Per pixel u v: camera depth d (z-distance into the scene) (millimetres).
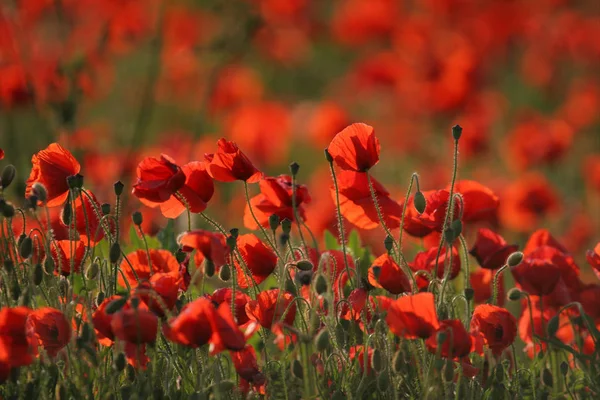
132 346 4078
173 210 4727
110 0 12469
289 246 4629
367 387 4301
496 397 4320
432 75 16281
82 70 10852
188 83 14984
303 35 17906
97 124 13297
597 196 14344
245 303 4434
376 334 4156
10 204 4105
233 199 12812
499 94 18656
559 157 14141
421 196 4305
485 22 19062
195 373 4230
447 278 4523
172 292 4148
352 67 19688
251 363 4195
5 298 4281
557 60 19297
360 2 18844
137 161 11430
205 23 13906
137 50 14188
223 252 3938
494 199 4867
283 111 15555
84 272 4863
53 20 12602
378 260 4316
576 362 4875
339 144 4477
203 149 13461
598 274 4793
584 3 20594
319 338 3723
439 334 3732
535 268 4762
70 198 4543
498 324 4355
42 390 3939
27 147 11070
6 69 10602
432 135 16266
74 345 4000
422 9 20078
